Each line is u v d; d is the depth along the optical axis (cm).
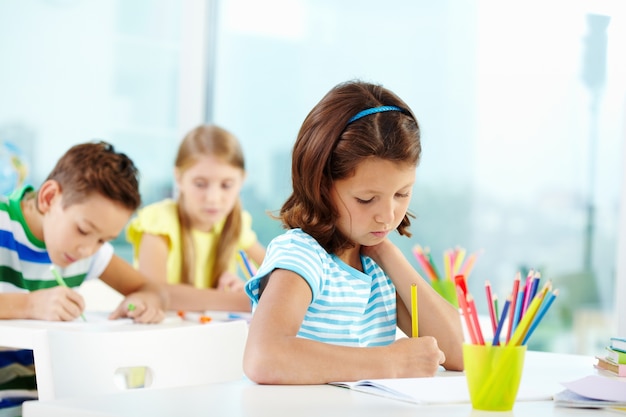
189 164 273
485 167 296
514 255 291
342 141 131
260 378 111
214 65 359
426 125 308
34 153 314
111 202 209
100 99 330
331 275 138
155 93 345
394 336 150
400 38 314
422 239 306
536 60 286
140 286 236
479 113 297
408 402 98
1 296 196
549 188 284
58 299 196
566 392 104
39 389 130
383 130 129
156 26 344
